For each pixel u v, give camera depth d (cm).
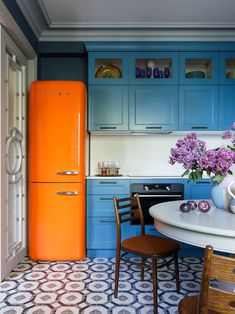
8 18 218
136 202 223
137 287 212
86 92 304
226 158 145
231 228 119
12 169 254
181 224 130
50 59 338
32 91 270
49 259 268
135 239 204
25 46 269
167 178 290
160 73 317
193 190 291
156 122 311
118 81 309
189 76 317
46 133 269
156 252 175
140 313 176
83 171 274
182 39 319
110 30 312
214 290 79
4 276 226
